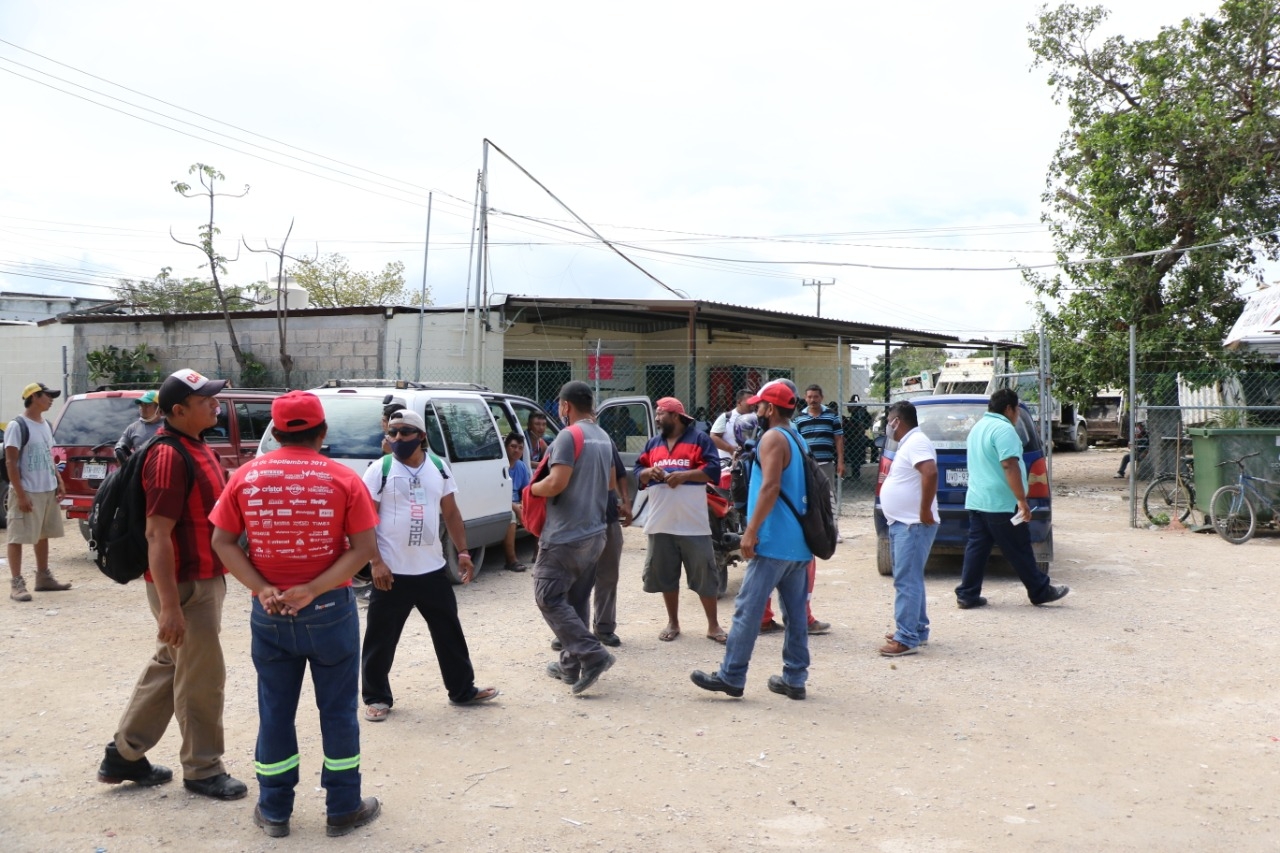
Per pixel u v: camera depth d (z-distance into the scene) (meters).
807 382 25.50
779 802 4.29
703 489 6.88
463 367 17.59
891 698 5.74
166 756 4.79
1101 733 5.16
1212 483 11.70
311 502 3.82
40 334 20.44
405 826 4.05
